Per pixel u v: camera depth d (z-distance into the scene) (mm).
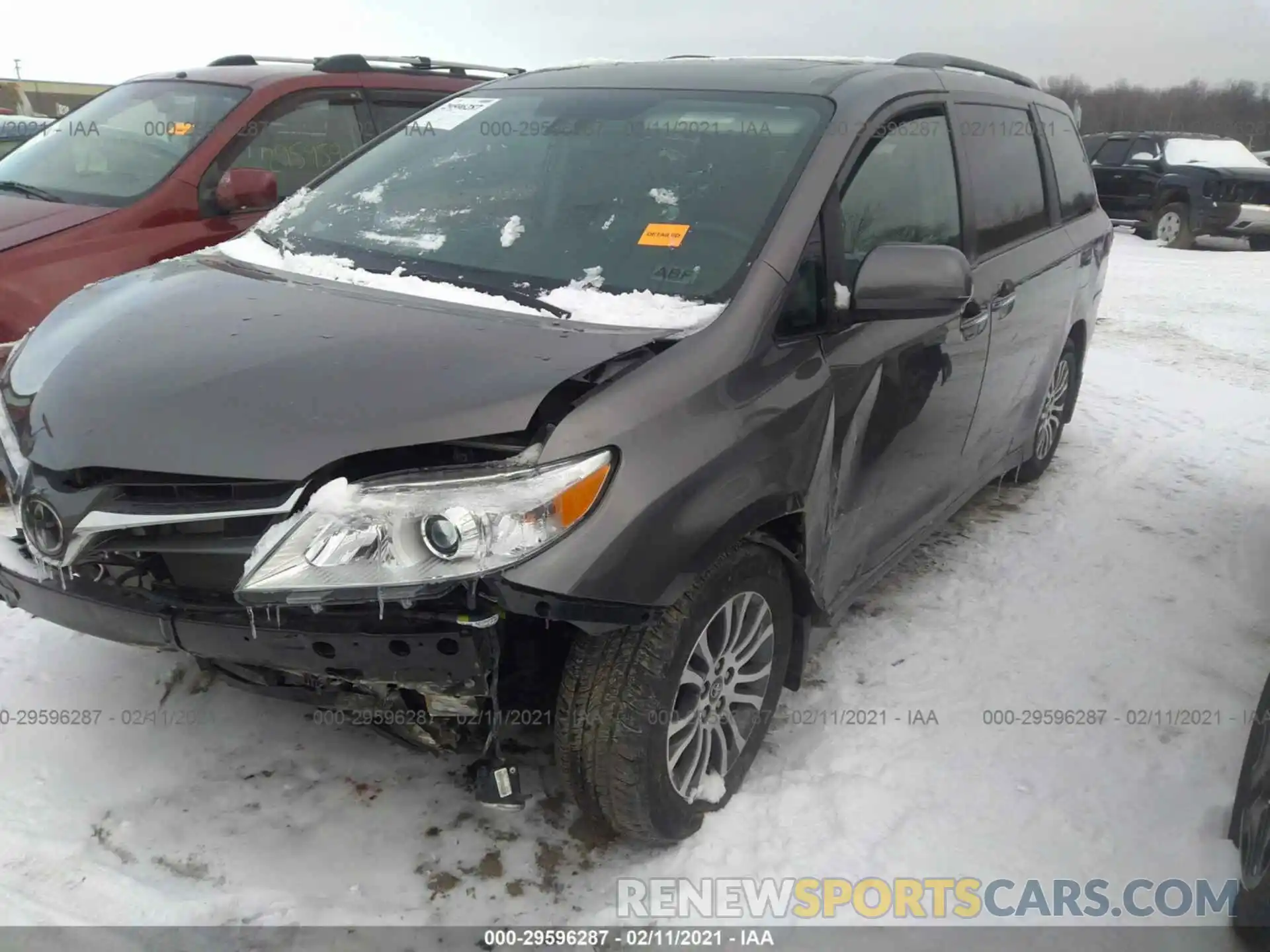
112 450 1972
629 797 2141
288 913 2133
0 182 4723
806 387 2355
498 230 2656
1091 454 5352
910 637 3320
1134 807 2574
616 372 2047
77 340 2336
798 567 2463
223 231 4582
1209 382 7141
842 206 2590
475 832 2369
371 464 1903
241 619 1946
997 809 2543
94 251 4176
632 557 1931
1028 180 3916
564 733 2127
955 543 4074
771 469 2223
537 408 1928
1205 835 2482
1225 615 3584
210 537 1957
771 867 2322
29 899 2111
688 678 2193
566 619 1875
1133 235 16453
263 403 1973
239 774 2506
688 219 2527
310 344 2146
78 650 2953
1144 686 3105
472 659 1898
